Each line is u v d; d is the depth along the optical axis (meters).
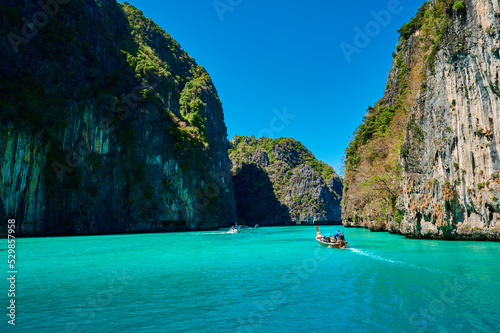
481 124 28.48
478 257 21.20
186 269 19.86
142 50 135.25
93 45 93.88
